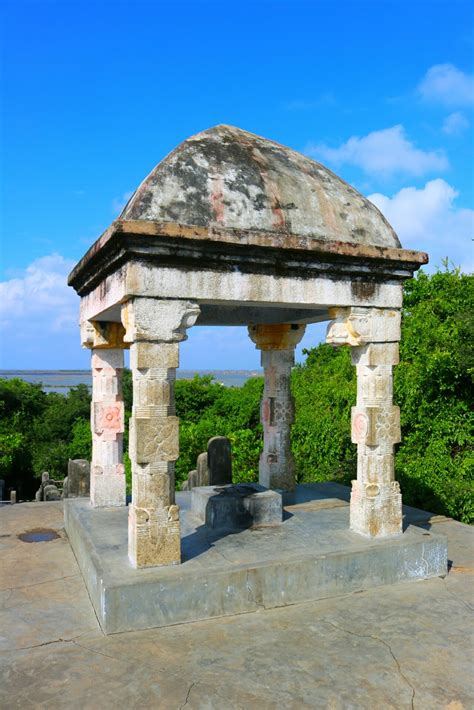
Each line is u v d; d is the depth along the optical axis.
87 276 6.75
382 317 6.34
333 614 5.16
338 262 5.96
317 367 18.25
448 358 10.55
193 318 5.43
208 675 4.14
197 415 20.44
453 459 10.81
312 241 5.68
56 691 3.95
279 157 6.52
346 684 4.05
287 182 6.16
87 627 4.89
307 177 6.41
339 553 5.64
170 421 5.33
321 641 4.66
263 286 5.71
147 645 4.57
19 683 4.05
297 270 5.87
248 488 7.25
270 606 5.27
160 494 5.26
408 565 5.95
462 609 5.29
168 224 5.06
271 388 8.75
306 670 4.22
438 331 11.19
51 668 4.23
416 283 13.14
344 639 4.70
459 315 11.06
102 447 7.65
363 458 6.32
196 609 4.99
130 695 3.90
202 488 7.29
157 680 4.08
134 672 4.18
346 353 15.80
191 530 6.49
